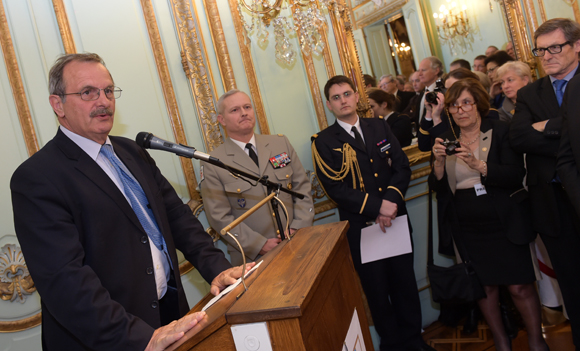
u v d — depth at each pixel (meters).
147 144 1.51
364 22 2.92
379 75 2.93
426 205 3.03
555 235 2.12
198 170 2.49
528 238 2.19
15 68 2.08
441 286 2.34
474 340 2.62
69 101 1.41
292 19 2.79
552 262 2.21
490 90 3.19
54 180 1.33
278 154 2.42
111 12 2.32
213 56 2.56
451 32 3.14
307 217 2.34
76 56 1.45
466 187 2.33
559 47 2.12
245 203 2.29
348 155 2.54
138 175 1.57
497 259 2.26
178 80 2.47
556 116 2.09
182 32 2.46
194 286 2.47
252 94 2.64
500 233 2.25
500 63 3.30
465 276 2.29
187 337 1.00
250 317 0.94
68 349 1.38
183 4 2.46
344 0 2.85
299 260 1.23
